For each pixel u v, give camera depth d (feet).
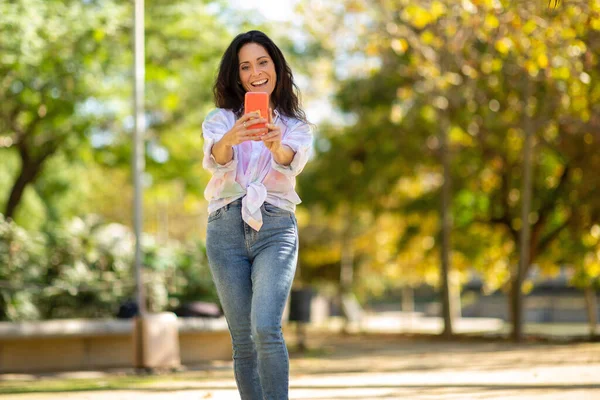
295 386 25.17
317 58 70.95
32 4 45.21
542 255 79.41
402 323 119.44
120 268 43.09
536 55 37.91
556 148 69.10
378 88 72.54
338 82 74.13
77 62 50.57
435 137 76.33
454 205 81.71
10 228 41.34
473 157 76.54
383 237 104.99
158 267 43.91
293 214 13.64
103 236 43.70
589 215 72.64
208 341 41.37
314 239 112.78
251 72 14.02
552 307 133.69
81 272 41.93
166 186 70.79
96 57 51.70
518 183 75.46
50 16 47.11
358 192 81.87
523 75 53.93
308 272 127.65
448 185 73.10
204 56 56.59
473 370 31.50
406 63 64.23
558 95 53.72
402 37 49.78
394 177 80.89
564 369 30.99
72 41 49.01
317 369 34.35
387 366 35.50
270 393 12.96
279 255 13.30
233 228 13.50
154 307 43.04
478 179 78.43
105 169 65.00
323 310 132.98
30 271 40.96
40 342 36.96
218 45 56.65
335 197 83.25
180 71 57.11
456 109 70.08
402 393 22.61
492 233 82.69
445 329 72.69
